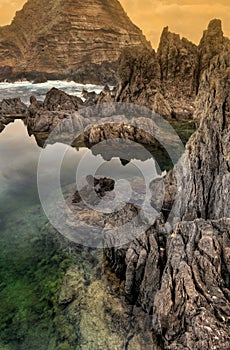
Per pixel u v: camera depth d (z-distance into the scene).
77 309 11.04
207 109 15.98
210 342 7.51
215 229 10.20
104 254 13.73
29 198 19.61
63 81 79.50
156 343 9.25
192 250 9.81
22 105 42.81
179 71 42.69
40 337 10.09
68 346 9.69
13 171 23.78
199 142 14.78
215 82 17.06
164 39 48.38
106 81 73.25
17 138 32.25
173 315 8.77
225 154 13.20
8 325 10.59
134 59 41.69
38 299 11.70
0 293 12.09
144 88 39.88
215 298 8.42
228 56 30.56
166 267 10.09
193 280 8.97
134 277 11.09
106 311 10.78
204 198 13.26
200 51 45.53
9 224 16.86
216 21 47.19
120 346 9.46
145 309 10.56
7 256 14.32
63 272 13.01
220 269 9.19
